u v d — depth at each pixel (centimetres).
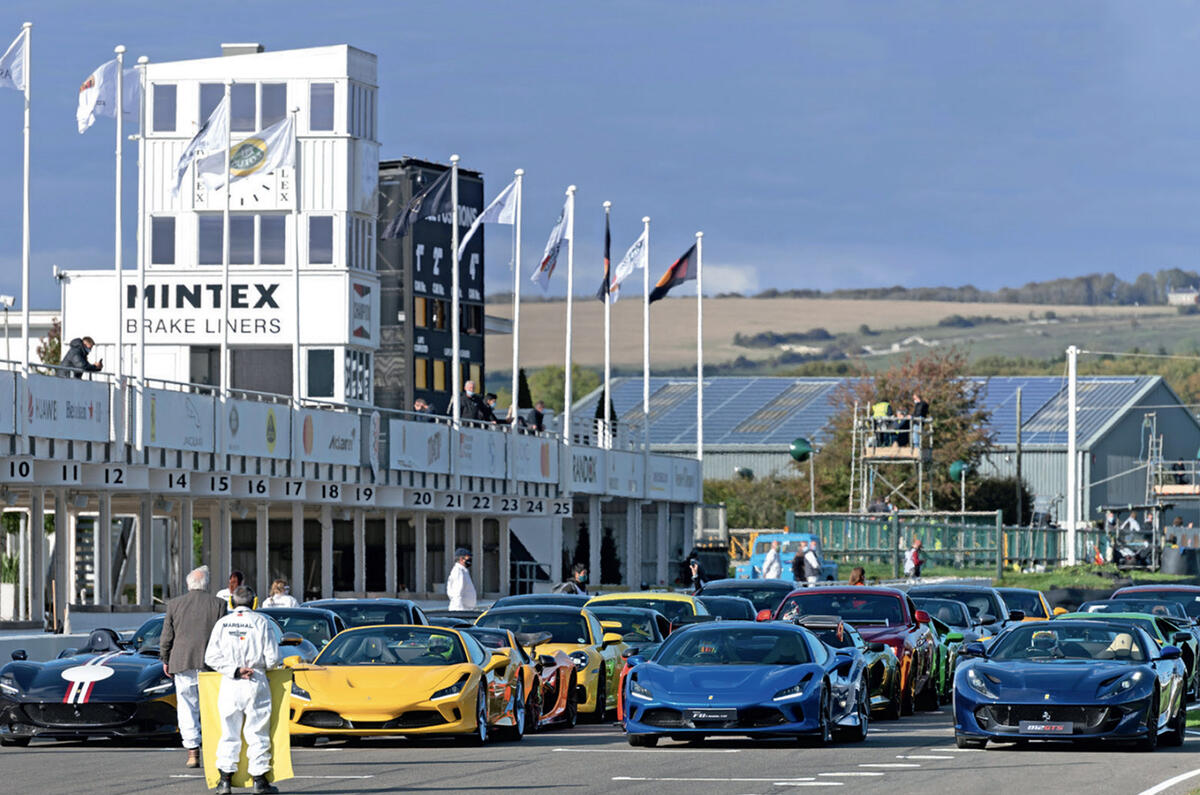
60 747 4781
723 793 3603
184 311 13538
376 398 16638
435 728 4606
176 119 13688
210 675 3591
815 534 16050
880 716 5875
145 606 9288
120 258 8894
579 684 5688
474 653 4859
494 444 12494
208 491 9488
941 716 6053
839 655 4978
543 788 3709
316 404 10544
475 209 17475
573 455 13662
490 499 12556
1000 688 4603
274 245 13625
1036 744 4828
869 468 18925
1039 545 19588
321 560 12469
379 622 5756
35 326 16512
